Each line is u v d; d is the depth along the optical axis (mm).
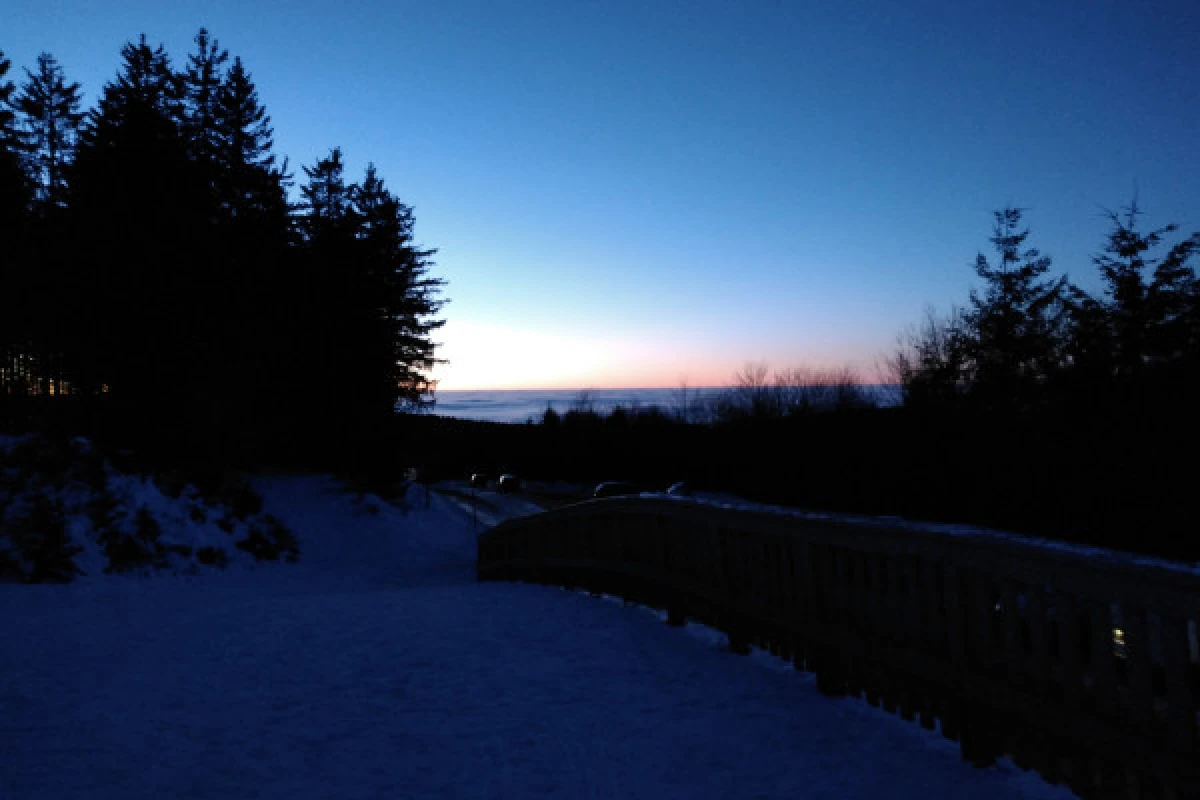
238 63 44188
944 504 28312
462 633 8773
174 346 33000
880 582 5270
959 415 30531
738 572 7176
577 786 4246
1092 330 27094
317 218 43531
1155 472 21484
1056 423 24906
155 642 9094
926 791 3984
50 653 8719
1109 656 3592
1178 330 26078
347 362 40562
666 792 4113
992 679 4250
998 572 4188
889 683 5180
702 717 5328
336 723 5516
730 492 48281
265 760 4773
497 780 4363
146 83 43281
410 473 51594
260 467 38188
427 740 5086
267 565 25609
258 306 38062
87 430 31859
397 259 45562
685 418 68062
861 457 34031
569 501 56188
